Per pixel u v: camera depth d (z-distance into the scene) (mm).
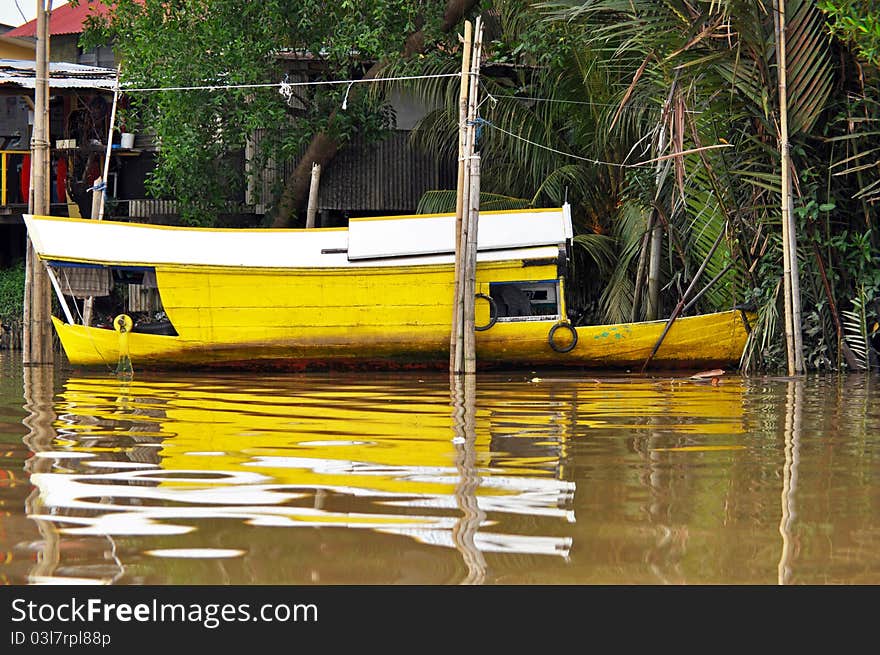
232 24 41375
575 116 41094
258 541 8508
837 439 14578
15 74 47250
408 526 8992
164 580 7586
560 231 31391
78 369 31578
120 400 21031
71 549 8273
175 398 21547
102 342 30953
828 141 29031
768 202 29984
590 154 41531
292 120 44594
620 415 17922
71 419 17281
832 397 21328
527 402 20453
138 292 45281
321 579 7613
